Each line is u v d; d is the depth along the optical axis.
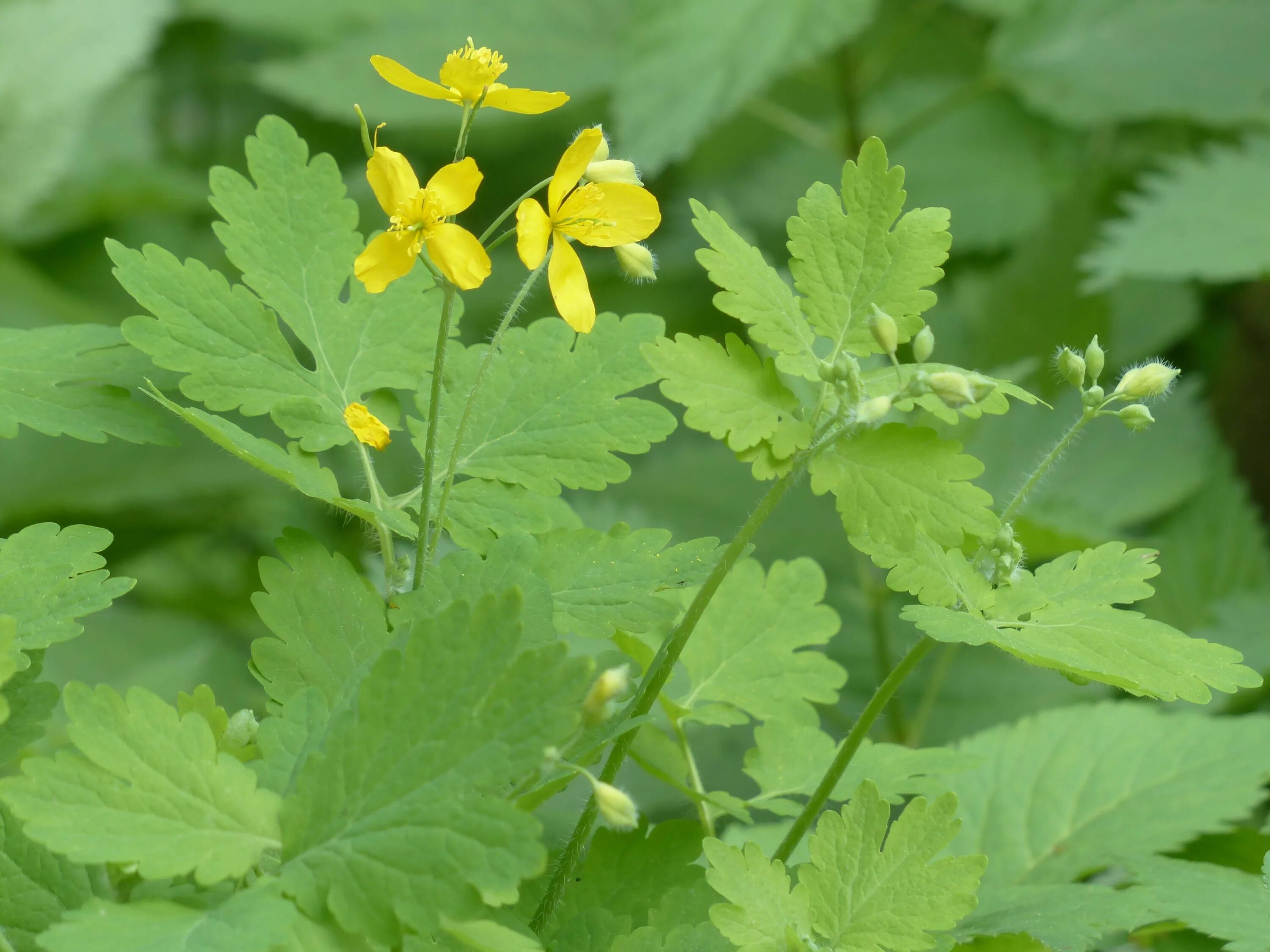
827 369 0.94
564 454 0.97
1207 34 1.98
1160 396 0.96
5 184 1.85
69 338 0.98
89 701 0.91
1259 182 1.66
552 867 0.96
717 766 1.20
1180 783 1.04
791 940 0.93
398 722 0.90
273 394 0.97
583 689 0.90
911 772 0.98
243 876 0.91
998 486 1.65
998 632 0.93
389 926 0.90
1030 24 2.03
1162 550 1.57
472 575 0.94
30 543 0.94
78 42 1.87
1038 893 0.99
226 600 2.07
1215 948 1.02
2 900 0.92
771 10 1.70
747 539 0.95
